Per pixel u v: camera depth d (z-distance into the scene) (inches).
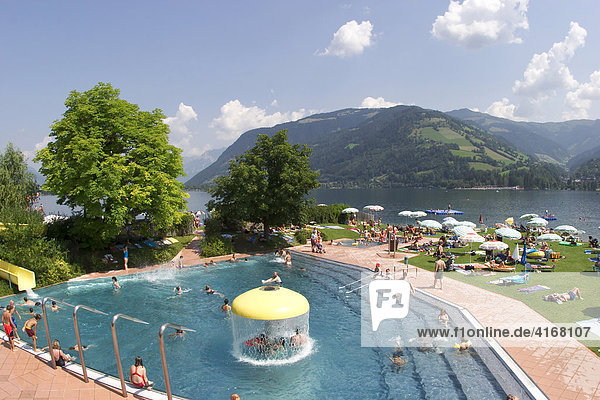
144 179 1223.5
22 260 1069.1
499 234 1186.6
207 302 930.7
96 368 597.9
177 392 528.7
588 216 3585.1
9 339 635.5
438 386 528.4
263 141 1652.3
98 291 1019.9
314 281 1121.4
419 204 5679.1
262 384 550.3
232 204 1603.1
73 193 1153.4
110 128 1264.8
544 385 487.5
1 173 1823.3
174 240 1637.6
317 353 645.3
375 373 574.2
